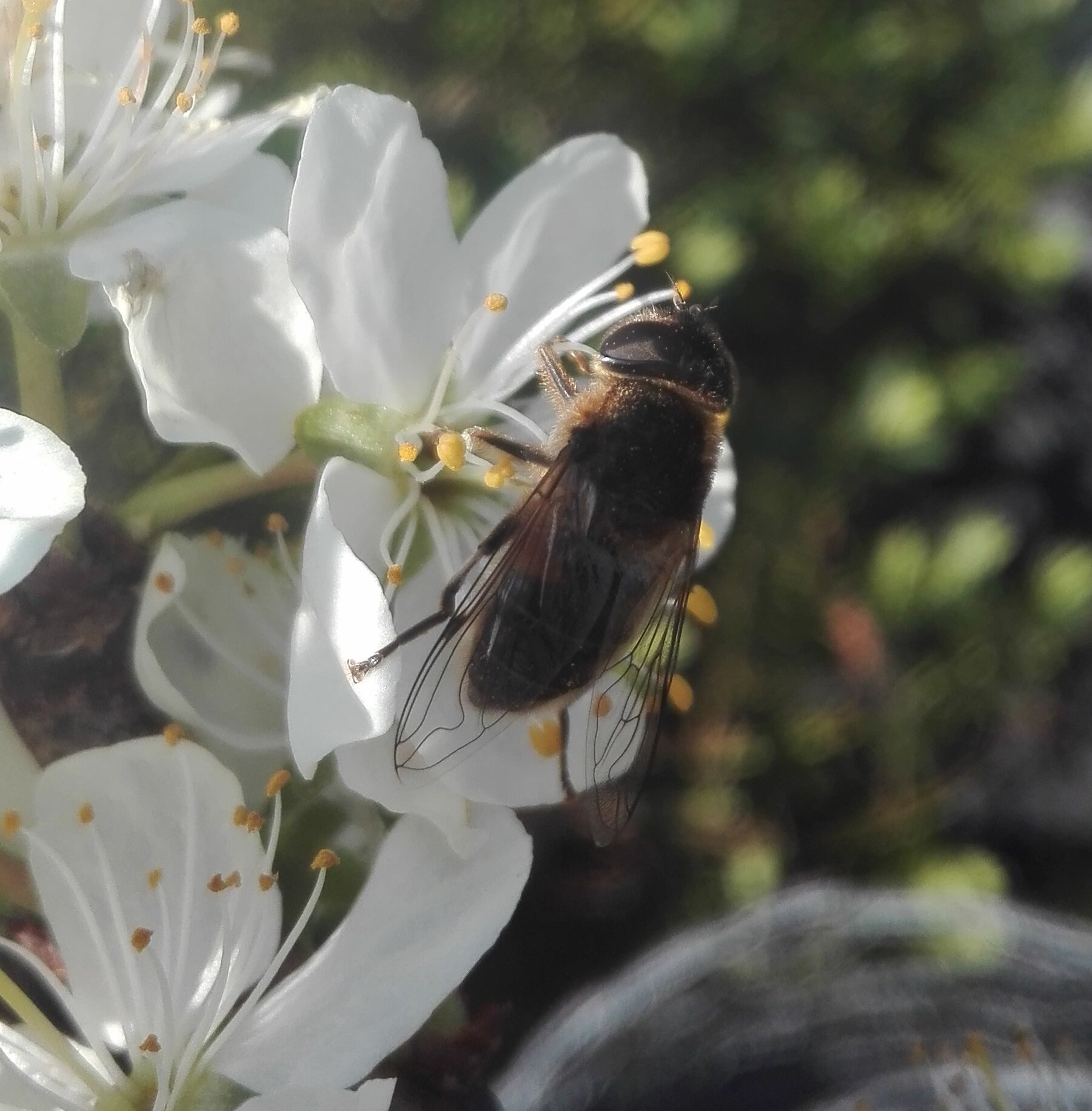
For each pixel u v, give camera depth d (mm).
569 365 81
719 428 76
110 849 67
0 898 68
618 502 75
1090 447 145
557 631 73
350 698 64
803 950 108
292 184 73
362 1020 68
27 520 63
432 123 117
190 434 68
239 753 70
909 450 126
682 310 77
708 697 120
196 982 68
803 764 121
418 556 73
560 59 124
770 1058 103
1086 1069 100
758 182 126
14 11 71
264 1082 68
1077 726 134
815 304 130
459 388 75
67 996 67
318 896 68
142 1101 68
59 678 68
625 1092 102
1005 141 132
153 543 70
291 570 71
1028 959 109
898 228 129
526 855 69
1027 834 133
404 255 73
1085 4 158
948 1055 102
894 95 133
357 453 72
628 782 75
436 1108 70
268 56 103
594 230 77
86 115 74
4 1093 66
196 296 68
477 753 72
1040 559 139
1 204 71
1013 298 141
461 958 68
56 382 70
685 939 110
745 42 128
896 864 120
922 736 124
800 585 123
